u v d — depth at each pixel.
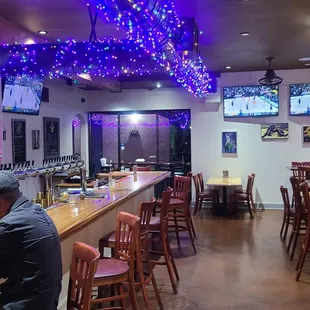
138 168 8.55
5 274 2.11
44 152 8.20
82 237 3.99
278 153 9.35
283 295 4.30
